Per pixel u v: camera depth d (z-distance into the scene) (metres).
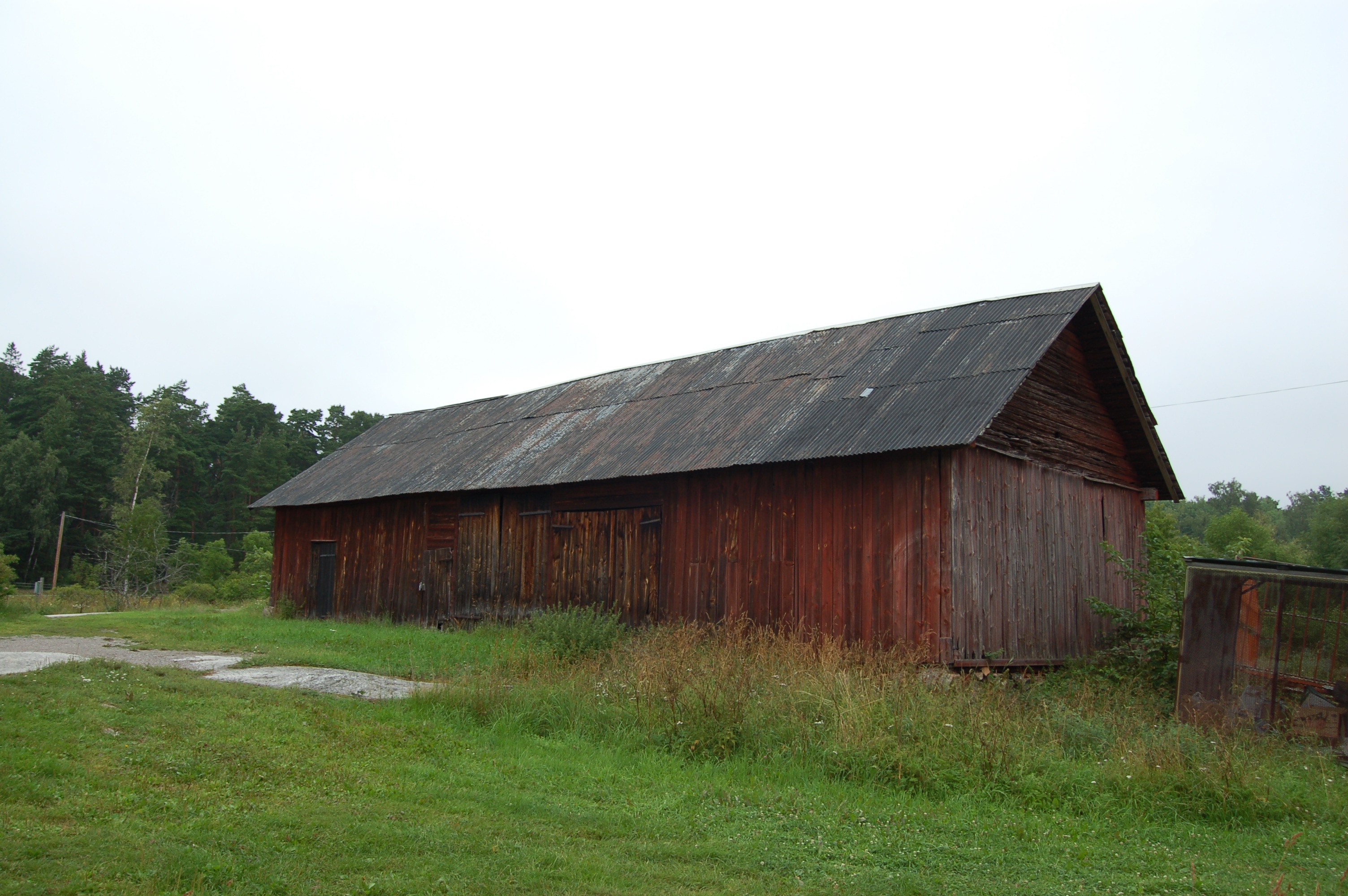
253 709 9.99
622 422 21.28
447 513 22.98
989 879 6.29
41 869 5.26
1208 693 12.45
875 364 17.94
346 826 6.46
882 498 15.15
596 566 19.36
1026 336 16.28
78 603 39.34
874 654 14.42
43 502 63.78
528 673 13.32
